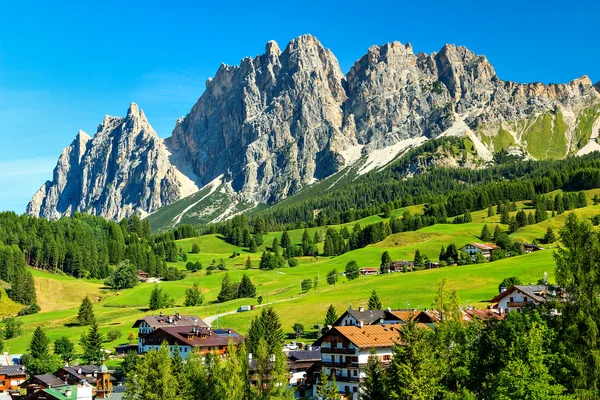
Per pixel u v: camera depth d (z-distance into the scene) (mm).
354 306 197750
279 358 108500
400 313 136125
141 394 104500
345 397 110562
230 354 107000
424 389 77562
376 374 86500
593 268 69000
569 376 66500
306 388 127750
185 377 106312
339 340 116500
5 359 175250
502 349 78062
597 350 65562
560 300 72125
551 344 69750
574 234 71312
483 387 74250
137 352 177000
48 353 171375
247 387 103125
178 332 167750
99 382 131375
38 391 118188
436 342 84875
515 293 136875
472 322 93062
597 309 68000
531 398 63906
